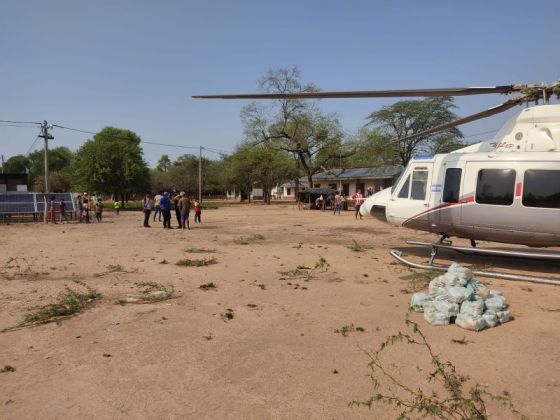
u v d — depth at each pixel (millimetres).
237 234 18422
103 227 22281
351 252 12914
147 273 9578
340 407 3748
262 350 5035
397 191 11523
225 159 71750
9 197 27359
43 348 5141
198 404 3820
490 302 6098
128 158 46719
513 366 4555
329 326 5883
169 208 21344
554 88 8797
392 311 6578
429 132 10688
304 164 50812
